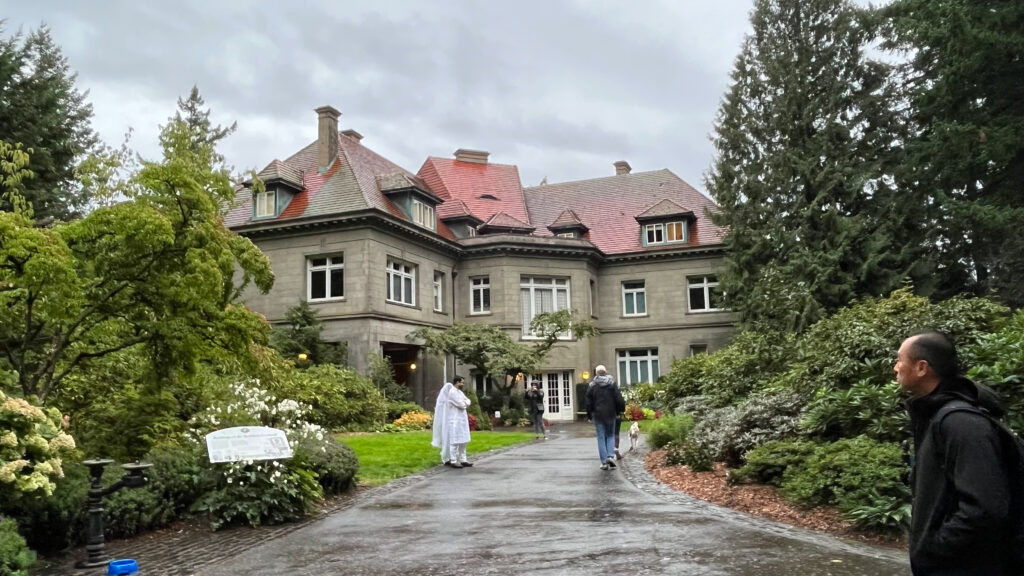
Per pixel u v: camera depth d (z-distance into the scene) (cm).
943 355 255
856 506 625
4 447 551
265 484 763
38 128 2105
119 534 678
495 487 954
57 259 662
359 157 2794
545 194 3647
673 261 3139
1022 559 228
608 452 1113
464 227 2994
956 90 2231
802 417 874
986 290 2467
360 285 2375
